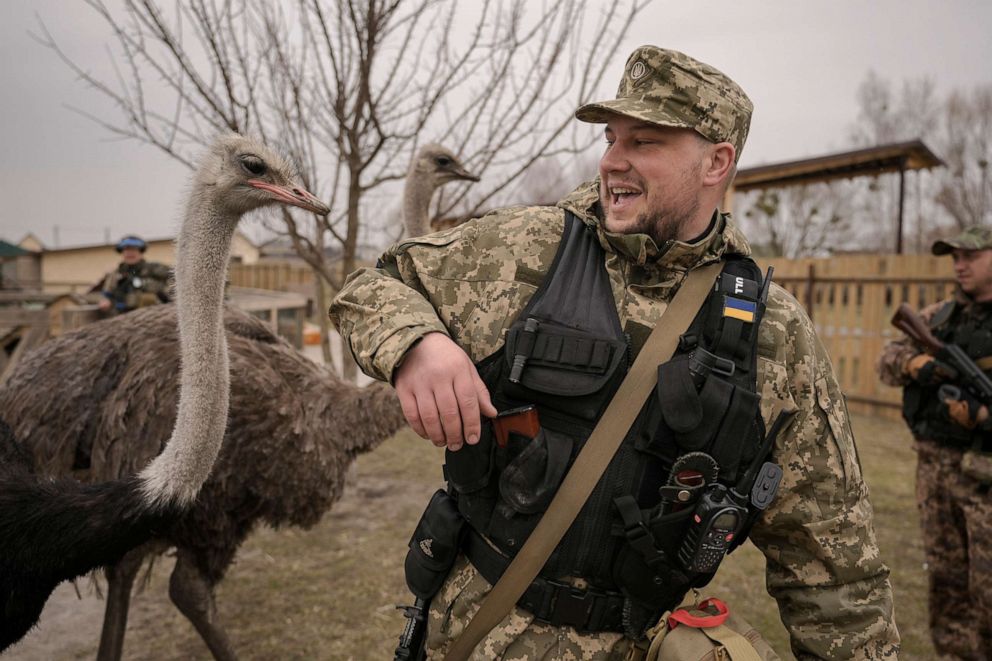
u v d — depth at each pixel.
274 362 3.16
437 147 4.33
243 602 3.84
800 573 1.37
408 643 1.44
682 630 1.30
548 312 1.30
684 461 1.23
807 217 21.23
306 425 2.99
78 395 2.98
